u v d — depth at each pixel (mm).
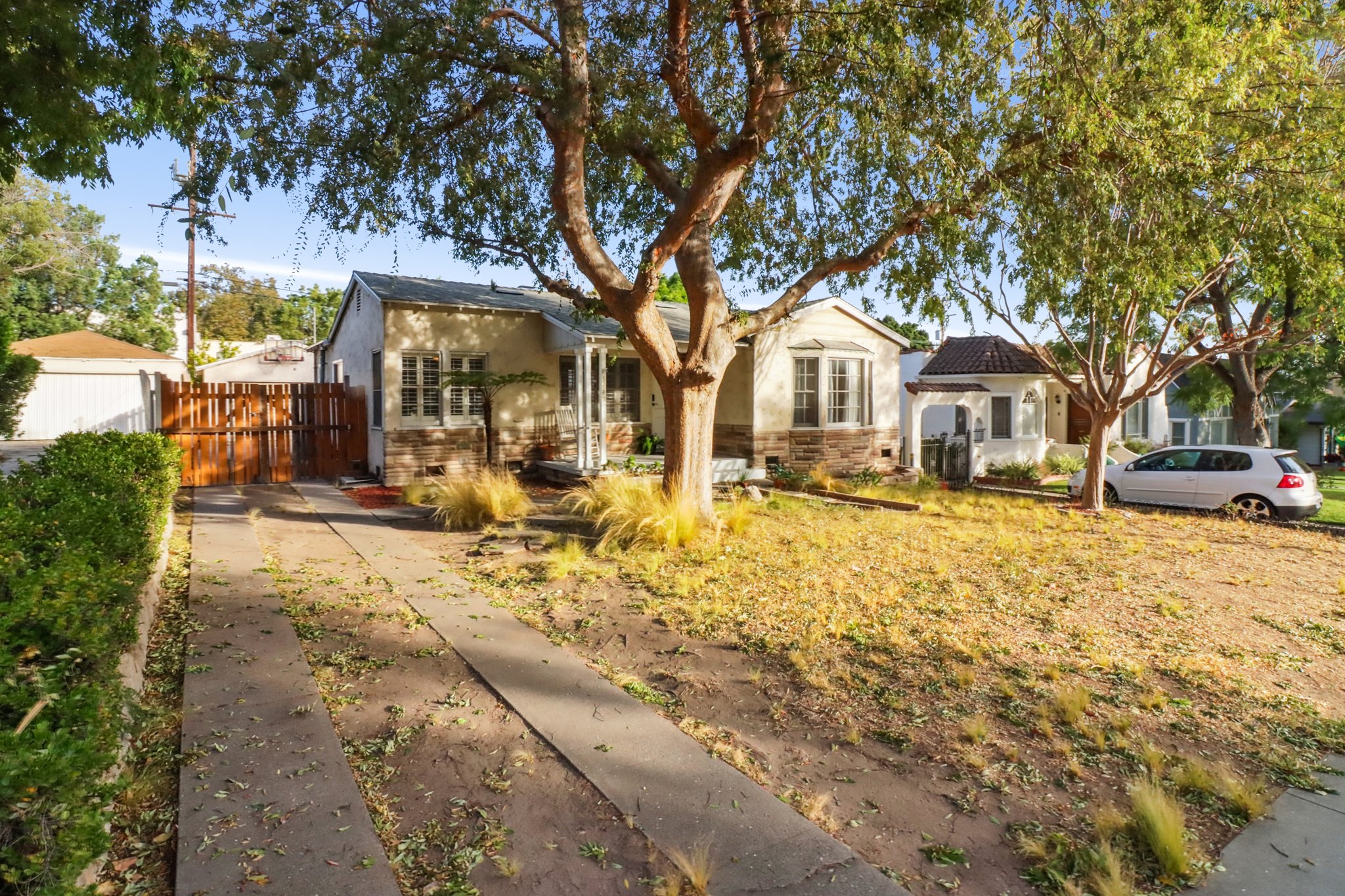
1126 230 9898
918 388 19438
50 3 4773
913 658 5234
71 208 36219
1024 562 8289
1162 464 13930
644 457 16047
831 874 2910
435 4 7898
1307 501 12336
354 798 3363
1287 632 6004
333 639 5422
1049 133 9156
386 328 14289
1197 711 4484
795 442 16547
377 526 10086
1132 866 2988
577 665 5039
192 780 3461
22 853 2076
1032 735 4129
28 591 2863
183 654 5023
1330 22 9031
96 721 2639
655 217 12062
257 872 2822
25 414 24281
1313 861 3051
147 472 7730
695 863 2904
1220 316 16328
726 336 9688
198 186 8562
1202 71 7973
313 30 7586
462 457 15234
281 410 14820
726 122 10719
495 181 10875
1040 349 12992
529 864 2947
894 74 7902
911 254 11562
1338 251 10047
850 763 3811
